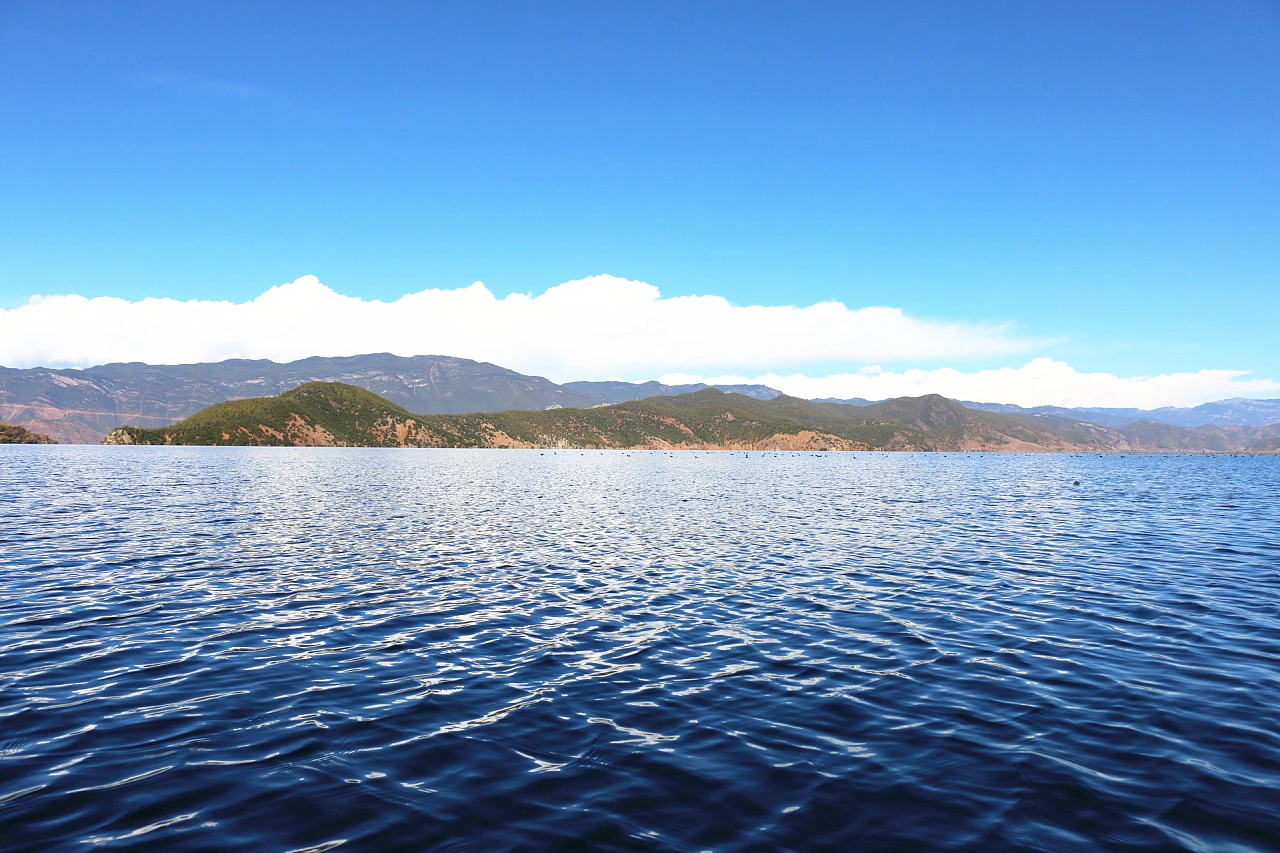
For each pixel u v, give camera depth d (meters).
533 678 16.31
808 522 51.66
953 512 60.53
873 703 14.69
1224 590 26.95
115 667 16.55
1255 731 13.12
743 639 19.91
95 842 8.98
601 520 51.69
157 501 58.72
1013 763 11.70
